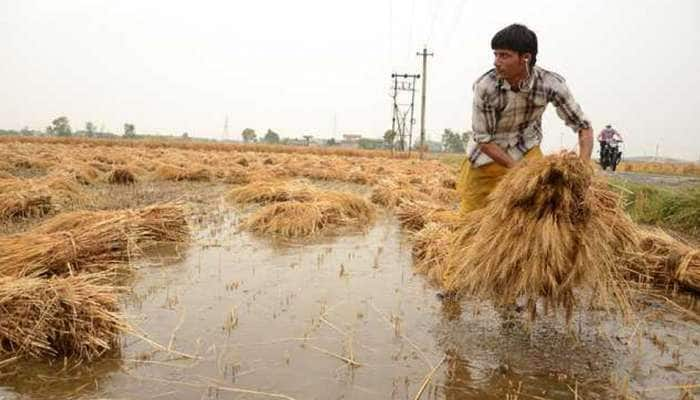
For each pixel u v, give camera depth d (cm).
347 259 596
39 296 344
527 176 329
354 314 409
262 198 1060
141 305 418
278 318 396
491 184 418
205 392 283
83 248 520
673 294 498
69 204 944
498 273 343
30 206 821
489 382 305
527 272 329
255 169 1822
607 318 412
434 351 345
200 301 430
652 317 425
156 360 321
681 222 870
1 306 338
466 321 399
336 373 309
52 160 1969
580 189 327
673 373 322
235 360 322
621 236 362
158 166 1734
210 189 1352
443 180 1481
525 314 414
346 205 900
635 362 336
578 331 384
